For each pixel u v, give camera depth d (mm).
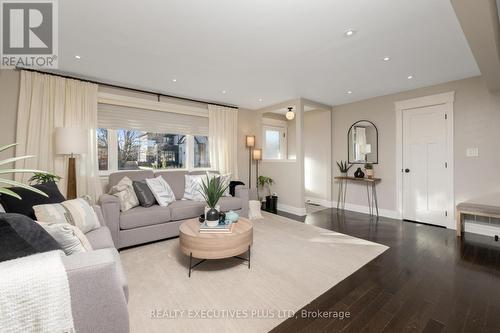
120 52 2576
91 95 3314
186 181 3715
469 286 1952
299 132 4504
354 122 4793
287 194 4848
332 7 1830
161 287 1934
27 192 1848
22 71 2871
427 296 1816
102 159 3594
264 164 5387
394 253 2623
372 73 3219
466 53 2625
